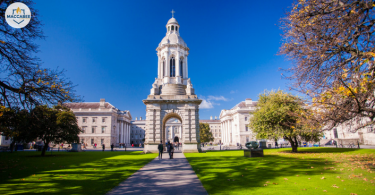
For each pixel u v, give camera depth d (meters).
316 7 13.66
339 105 12.56
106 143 85.50
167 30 46.56
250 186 10.45
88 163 21.12
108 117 87.56
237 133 90.62
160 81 43.56
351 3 12.07
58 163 21.33
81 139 85.25
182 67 44.56
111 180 12.27
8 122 18.61
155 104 38.38
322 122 13.73
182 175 13.86
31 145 70.12
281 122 32.22
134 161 22.89
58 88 17.55
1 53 16.27
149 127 37.72
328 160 20.72
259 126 34.34
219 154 32.03
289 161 20.53
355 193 9.07
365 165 16.55
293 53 14.59
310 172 14.15
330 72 12.66
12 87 16.52
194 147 36.94
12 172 15.27
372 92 11.48
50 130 33.47
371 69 11.19
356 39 12.56
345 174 13.26
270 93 36.38
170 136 141.50
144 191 9.95
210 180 12.05
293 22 14.30
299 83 14.00
